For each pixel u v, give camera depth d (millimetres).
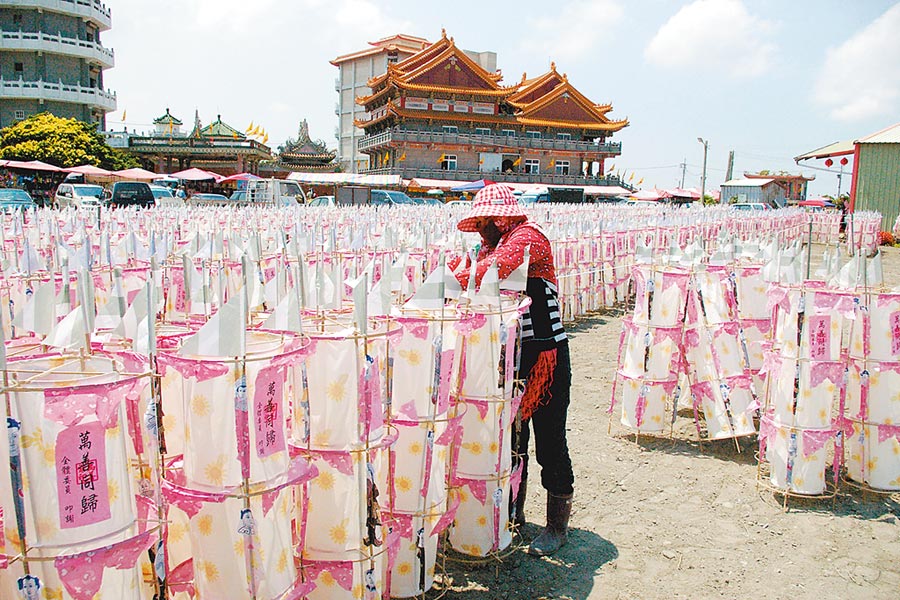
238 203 24953
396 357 3008
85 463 1945
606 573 3643
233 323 2188
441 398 3105
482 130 58719
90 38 52875
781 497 4535
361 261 6434
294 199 27672
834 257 4906
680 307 5359
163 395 2523
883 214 25656
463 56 57188
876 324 4387
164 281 4656
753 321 6035
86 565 1919
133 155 55969
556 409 3676
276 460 2332
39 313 2328
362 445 2631
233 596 2256
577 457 5227
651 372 5418
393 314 3176
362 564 2678
